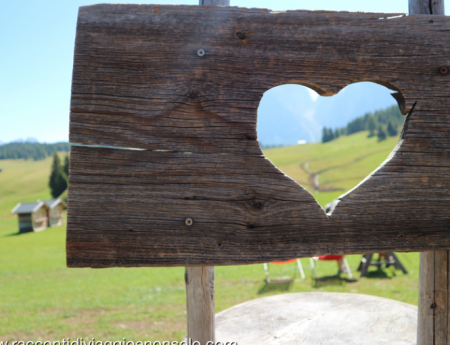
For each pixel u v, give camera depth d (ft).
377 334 9.26
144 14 4.77
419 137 5.16
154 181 4.79
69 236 4.68
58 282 29.32
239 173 4.88
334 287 21.65
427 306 7.08
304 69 4.93
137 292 23.77
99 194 4.72
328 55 4.96
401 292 19.58
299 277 25.04
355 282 22.45
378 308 10.95
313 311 10.98
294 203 4.95
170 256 4.83
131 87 4.73
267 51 4.88
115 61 4.72
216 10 4.82
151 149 4.78
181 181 4.82
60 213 101.09
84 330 16.76
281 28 4.91
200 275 7.47
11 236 79.30
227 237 4.88
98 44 4.70
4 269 36.83
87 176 4.70
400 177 5.13
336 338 9.14
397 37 5.09
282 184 4.94
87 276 31.19
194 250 4.85
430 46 5.17
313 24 4.96
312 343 8.93
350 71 5.00
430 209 5.16
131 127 4.74
